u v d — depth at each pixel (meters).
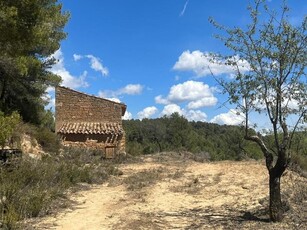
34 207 9.09
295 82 8.15
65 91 28.20
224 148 34.56
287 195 10.94
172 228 8.36
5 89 21.41
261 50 8.16
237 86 8.45
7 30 10.58
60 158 20.25
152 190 13.20
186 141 47.69
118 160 23.27
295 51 8.07
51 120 31.47
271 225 8.34
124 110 30.23
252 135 8.98
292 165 15.56
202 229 8.25
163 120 53.25
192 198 11.98
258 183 13.95
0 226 7.52
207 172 17.41
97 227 8.24
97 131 26.66
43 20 12.25
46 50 21.70
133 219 8.95
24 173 11.90
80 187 13.48
